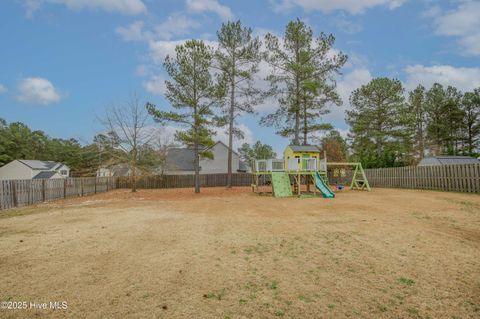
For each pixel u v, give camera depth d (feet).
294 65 77.05
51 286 12.67
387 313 10.00
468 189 49.55
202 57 66.69
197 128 70.33
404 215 28.73
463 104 118.21
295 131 82.99
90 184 75.92
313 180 62.90
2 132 163.73
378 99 109.29
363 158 98.12
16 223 28.71
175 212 35.09
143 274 13.93
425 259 15.24
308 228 23.89
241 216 31.17
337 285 12.34
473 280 12.50
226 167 136.05
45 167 148.56
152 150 85.46
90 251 17.89
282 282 12.78
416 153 133.69
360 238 19.98
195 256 16.65
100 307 10.71
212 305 10.75
